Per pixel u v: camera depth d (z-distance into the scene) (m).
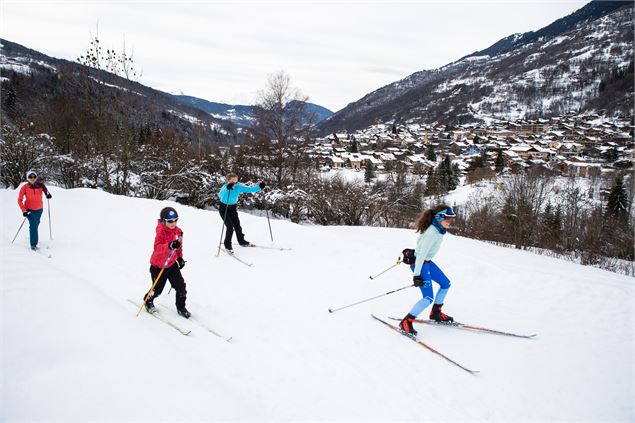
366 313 5.43
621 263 17.77
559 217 24.19
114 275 6.29
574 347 4.73
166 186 21.98
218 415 2.80
